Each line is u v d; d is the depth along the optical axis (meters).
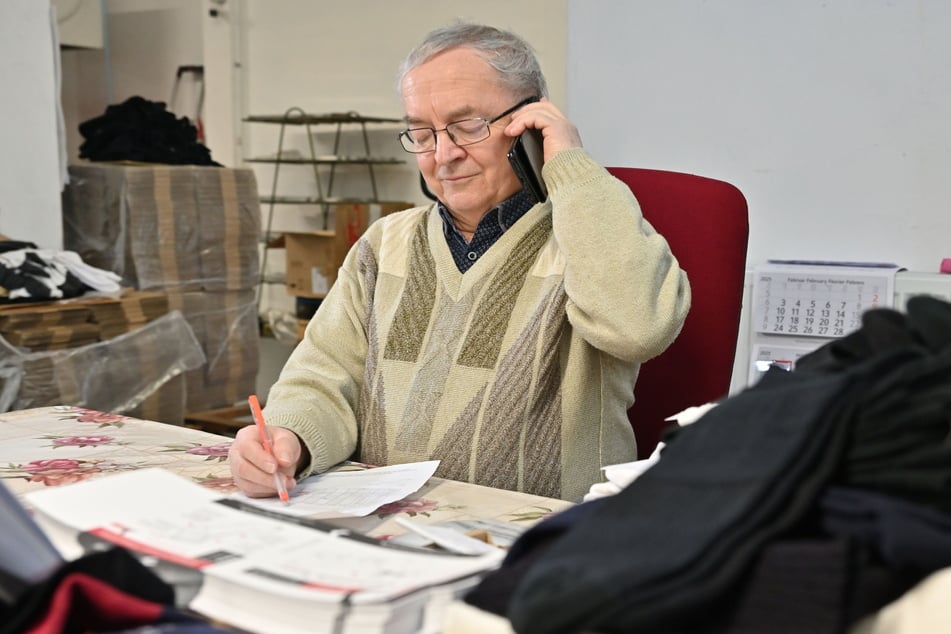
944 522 0.54
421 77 1.29
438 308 1.34
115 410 2.87
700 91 2.59
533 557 0.61
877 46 2.36
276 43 5.56
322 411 1.24
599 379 1.31
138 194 3.17
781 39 2.47
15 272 2.71
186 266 3.31
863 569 0.52
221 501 0.84
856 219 2.46
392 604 0.60
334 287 1.47
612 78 2.70
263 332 5.68
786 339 2.31
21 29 2.90
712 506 0.55
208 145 5.71
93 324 2.83
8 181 2.92
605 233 1.20
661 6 2.60
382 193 5.37
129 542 0.73
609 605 0.50
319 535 0.75
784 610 0.50
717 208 1.42
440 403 1.29
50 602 0.59
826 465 0.56
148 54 5.96
